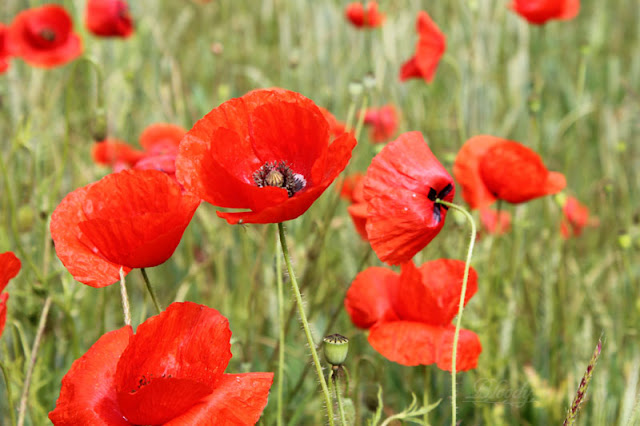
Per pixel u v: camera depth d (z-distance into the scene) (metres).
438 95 1.58
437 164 0.69
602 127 1.60
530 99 1.19
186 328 0.62
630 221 1.32
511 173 0.82
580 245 1.41
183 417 0.60
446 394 0.89
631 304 1.10
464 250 0.94
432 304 0.73
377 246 0.68
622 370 0.96
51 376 0.88
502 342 0.94
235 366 0.93
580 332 0.97
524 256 1.10
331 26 1.59
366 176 0.68
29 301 0.88
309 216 1.16
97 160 1.03
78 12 1.53
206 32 2.01
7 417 0.89
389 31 1.46
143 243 0.61
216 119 0.63
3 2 1.81
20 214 0.97
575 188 1.57
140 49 1.65
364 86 0.95
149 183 0.62
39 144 1.06
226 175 0.62
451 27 1.68
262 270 1.11
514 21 1.69
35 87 1.36
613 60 1.79
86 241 0.63
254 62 1.80
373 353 0.96
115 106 1.35
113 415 0.60
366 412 0.89
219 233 1.22
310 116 0.63
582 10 2.26
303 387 0.94
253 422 0.61
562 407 0.92
